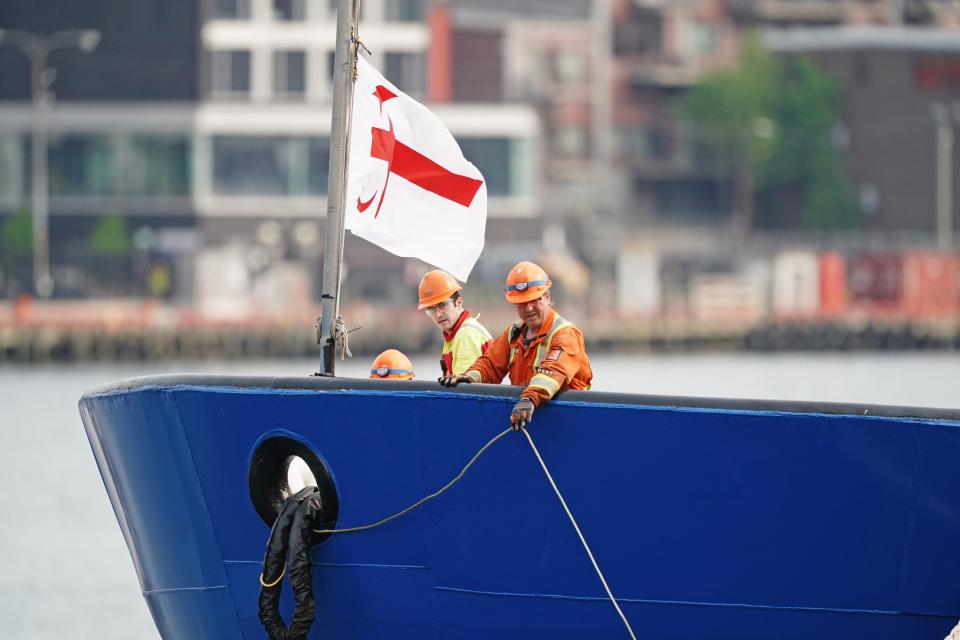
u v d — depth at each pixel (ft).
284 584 144.87
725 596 138.00
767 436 133.90
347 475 140.46
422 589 142.00
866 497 135.13
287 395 139.95
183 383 143.74
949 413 133.49
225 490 145.07
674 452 134.62
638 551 137.49
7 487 401.49
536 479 136.77
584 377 136.36
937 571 136.77
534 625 141.08
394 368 171.73
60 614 258.37
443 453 137.49
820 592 137.49
